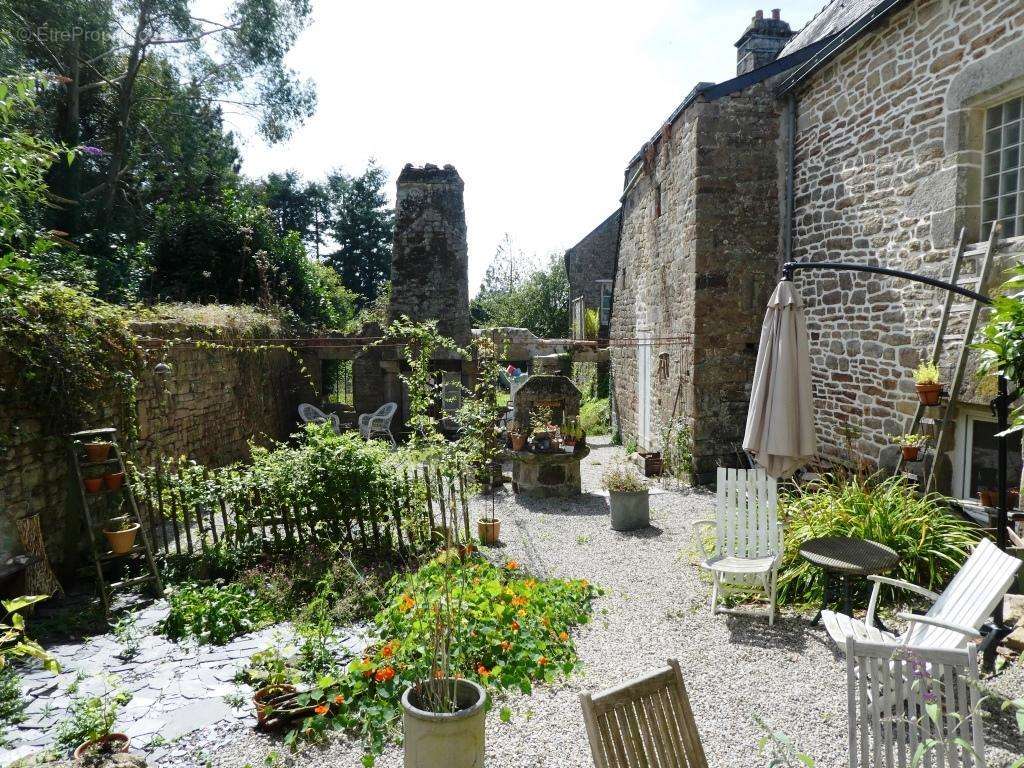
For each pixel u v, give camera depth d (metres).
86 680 3.72
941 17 5.71
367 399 14.09
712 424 8.88
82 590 5.29
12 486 4.88
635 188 12.46
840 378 7.30
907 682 2.21
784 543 4.93
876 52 6.60
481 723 2.66
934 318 5.88
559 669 3.74
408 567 5.26
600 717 1.97
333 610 4.66
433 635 3.17
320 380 14.63
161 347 7.38
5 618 4.46
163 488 5.81
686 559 5.97
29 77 4.73
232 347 9.24
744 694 3.48
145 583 5.28
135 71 14.97
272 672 3.56
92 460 5.18
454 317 13.24
